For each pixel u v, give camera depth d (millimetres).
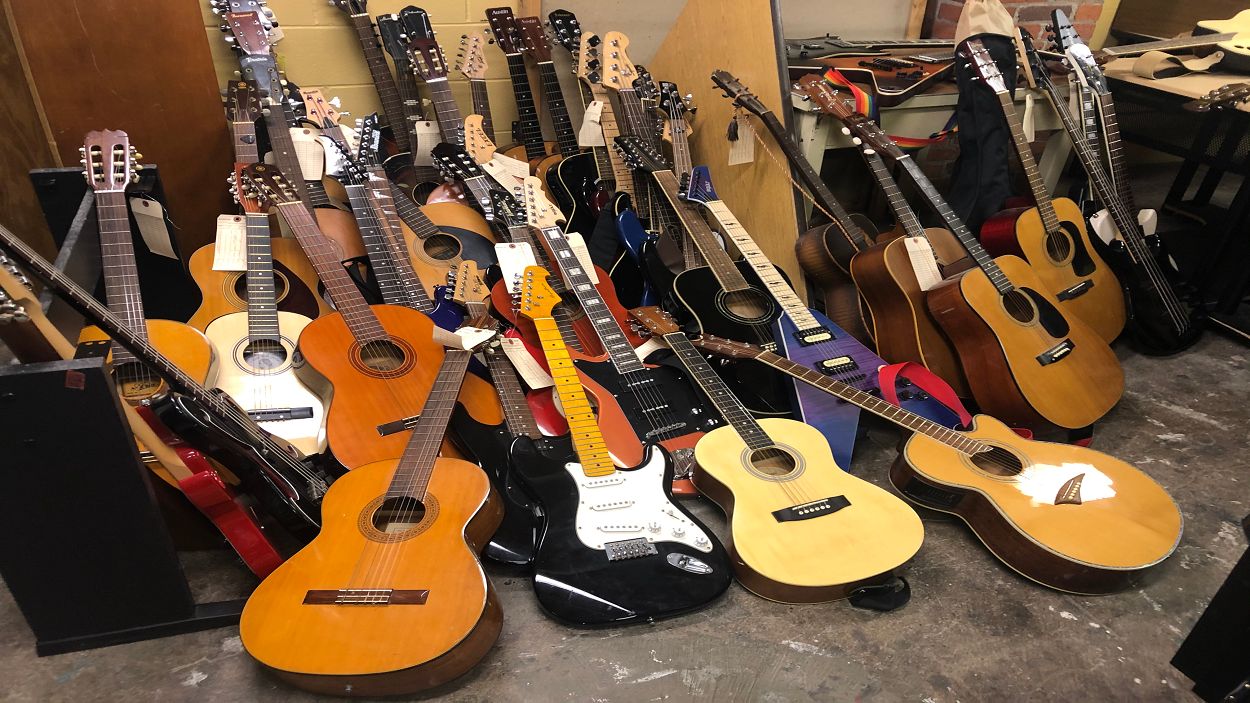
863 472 2322
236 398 1964
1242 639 1434
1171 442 2465
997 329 2375
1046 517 1888
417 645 1450
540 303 2260
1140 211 2955
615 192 2967
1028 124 3049
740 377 2402
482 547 1786
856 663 1697
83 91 2410
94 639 1643
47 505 1443
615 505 1810
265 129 2760
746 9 2783
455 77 3191
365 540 1623
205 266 2264
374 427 1941
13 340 1346
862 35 3795
